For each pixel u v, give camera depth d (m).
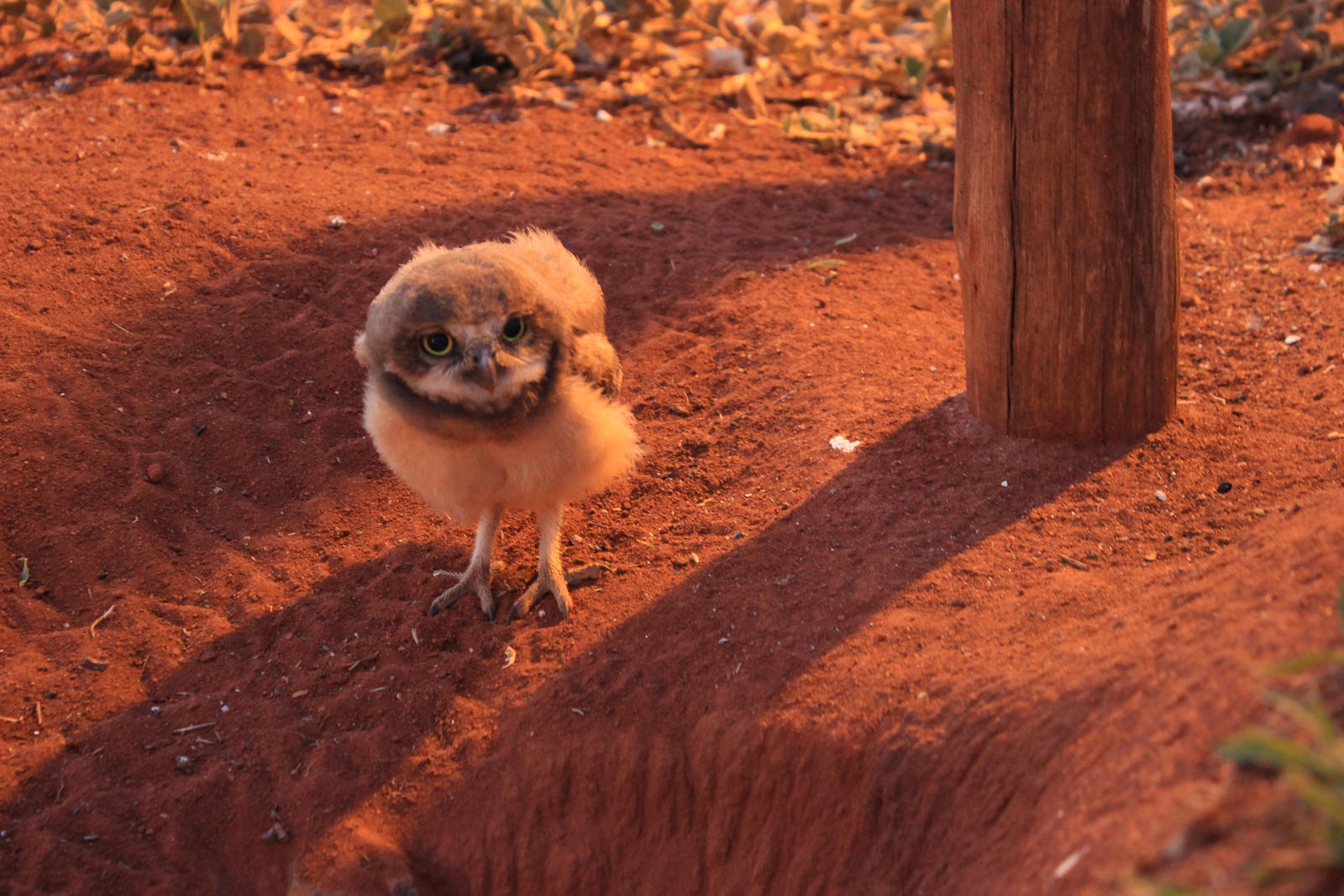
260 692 1.91
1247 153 2.28
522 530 2.00
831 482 1.97
